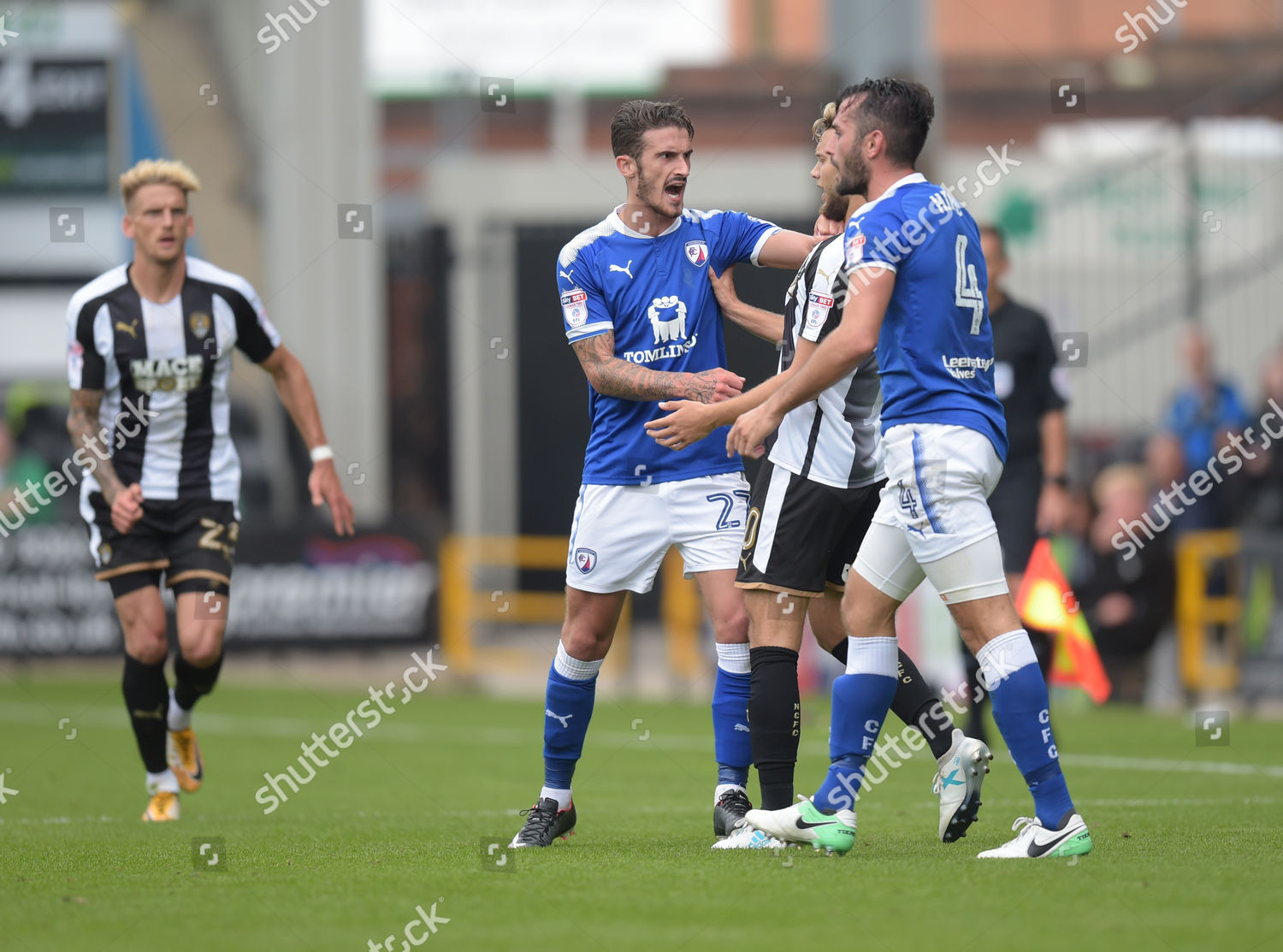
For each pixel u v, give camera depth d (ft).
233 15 169.58
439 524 148.15
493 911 37.52
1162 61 214.07
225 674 149.59
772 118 205.77
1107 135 187.52
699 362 53.06
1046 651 76.54
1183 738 95.71
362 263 172.65
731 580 51.16
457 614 149.38
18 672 144.15
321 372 170.91
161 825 60.29
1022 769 43.29
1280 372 140.77
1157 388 173.58
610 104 209.97
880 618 45.21
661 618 175.32
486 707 125.90
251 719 114.73
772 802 47.57
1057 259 177.99
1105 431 172.86
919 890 38.29
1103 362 174.09
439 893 40.06
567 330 51.78
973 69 215.51
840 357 42.16
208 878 43.52
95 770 86.28
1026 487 74.69
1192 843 46.70
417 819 62.54
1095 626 120.78
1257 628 120.47
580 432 170.91
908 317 42.93
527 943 34.01
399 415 174.19
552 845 50.62
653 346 52.11
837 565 50.47
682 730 105.81
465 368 172.55
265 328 64.44
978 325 43.83
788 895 38.14
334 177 171.73
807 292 48.73
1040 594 76.33
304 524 146.20
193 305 62.54
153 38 168.55
